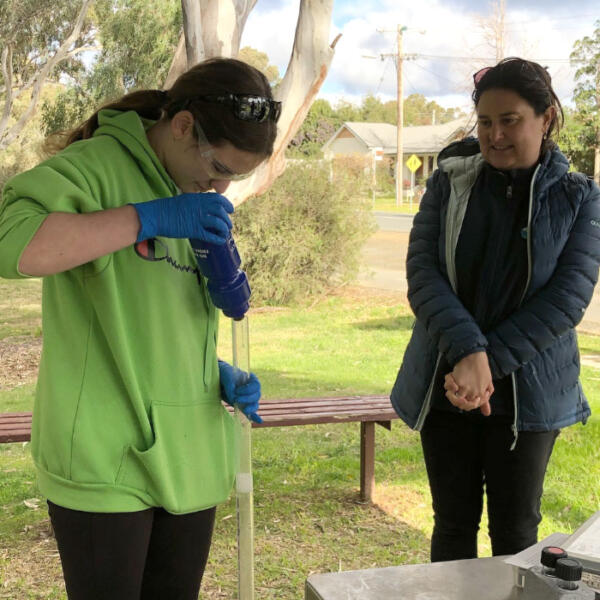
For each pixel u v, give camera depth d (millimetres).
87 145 1494
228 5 4090
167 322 1522
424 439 2232
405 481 3988
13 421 3473
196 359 1585
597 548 1311
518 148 1960
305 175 9938
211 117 1421
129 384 1480
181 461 1559
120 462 1500
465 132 2309
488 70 2012
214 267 1496
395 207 36000
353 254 10508
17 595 2795
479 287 2061
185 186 1562
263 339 8328
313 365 7035
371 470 3693
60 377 1490
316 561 3080
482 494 2256
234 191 4383
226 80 1419
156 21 17984
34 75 18328
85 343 1488
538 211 1984
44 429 1509
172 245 1539
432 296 2059
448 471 2188
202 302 1607
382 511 3600
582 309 1989
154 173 1509
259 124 1429
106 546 1504
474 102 2057
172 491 1548
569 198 2004
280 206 9852
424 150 50438
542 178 1980
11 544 3229
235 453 1707
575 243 2012
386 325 9039
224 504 3727
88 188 1423
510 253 2035
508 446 2086
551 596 1239
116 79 18141
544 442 2090
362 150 52312
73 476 1476
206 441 1608
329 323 9195
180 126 1464
